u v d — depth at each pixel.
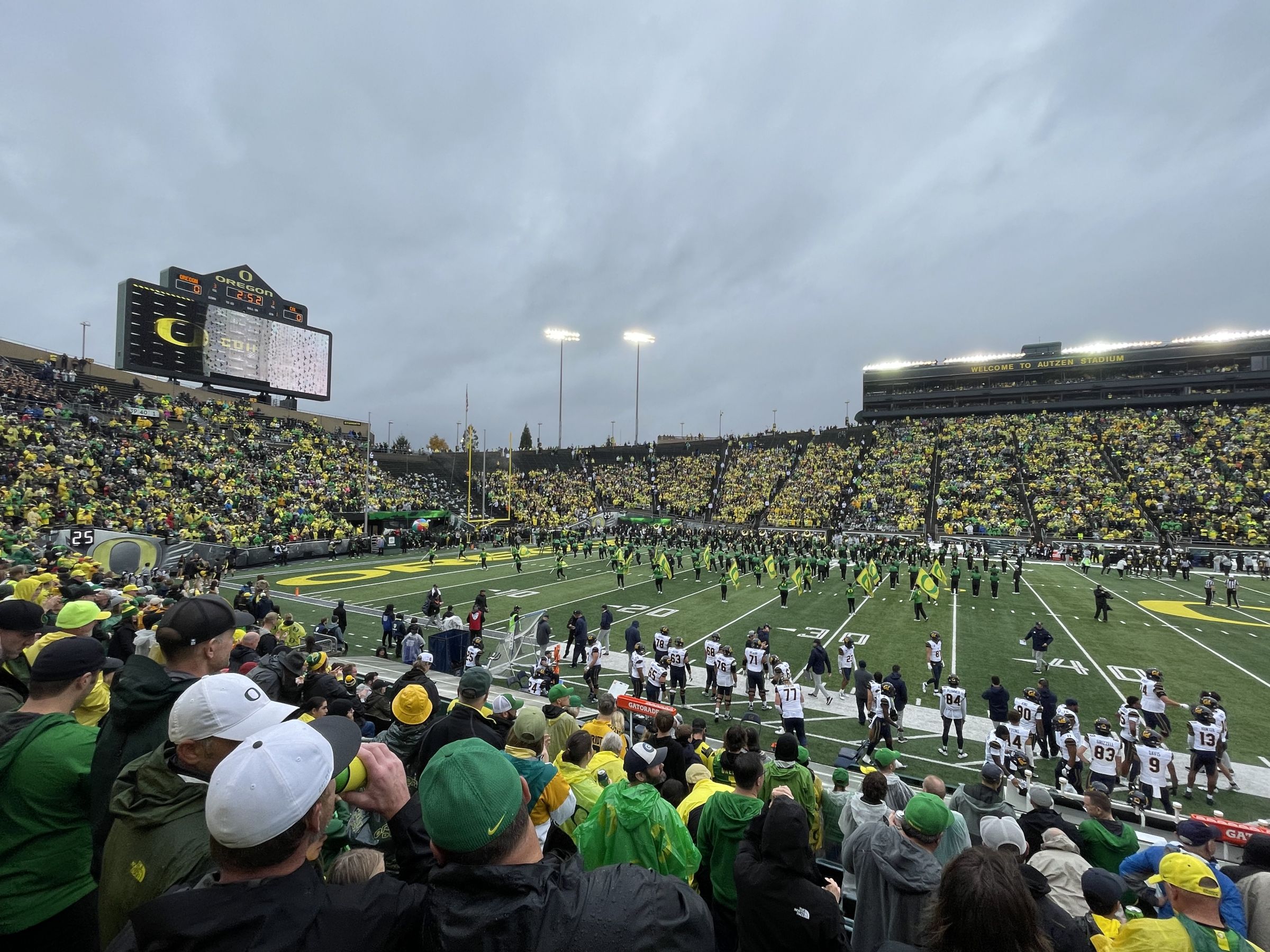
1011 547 49.22
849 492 63.62
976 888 2.12
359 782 2.18
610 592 31.50
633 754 4.87
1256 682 17.59
